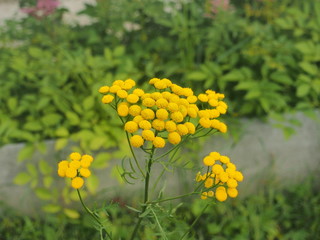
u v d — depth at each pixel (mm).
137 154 651
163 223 385
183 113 328
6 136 643
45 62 685
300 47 707
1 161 646
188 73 712
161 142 312
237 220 686
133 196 681
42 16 771
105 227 359
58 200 667
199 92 698
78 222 652
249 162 733
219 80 681
